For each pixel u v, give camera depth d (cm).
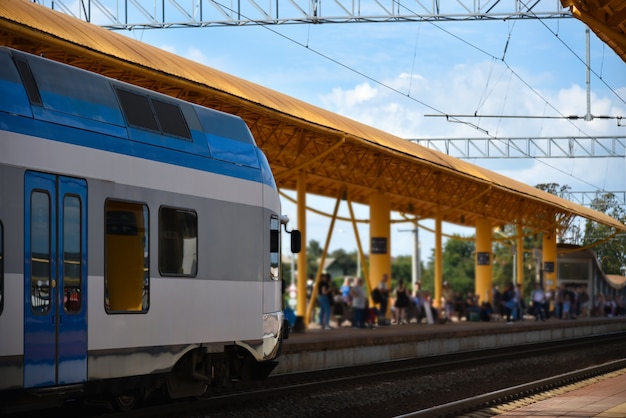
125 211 1205
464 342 3045
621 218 6444
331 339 2264
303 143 2825
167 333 1273
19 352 1038
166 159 1289
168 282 1277
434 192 4131
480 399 1569
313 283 3650
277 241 1563
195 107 1403
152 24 2827
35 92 1101
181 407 1380
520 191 4397
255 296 1478
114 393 1284
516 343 3581
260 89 2491
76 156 1134
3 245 1022
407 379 2020
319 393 1717
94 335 1145
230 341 1411
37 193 1073
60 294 1097
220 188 1398
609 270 6569
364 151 3281
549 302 5172
